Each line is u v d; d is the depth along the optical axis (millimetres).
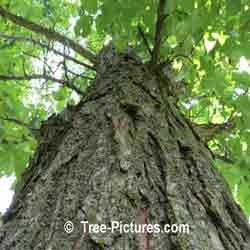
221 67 3092
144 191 1201
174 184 1283
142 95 2010
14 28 4152
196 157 1559
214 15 2426
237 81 2963
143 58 3062
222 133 3016
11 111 3197
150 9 2592
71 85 2969
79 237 1013
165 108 1979
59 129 1828
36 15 3820
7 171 3061
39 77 3020
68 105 2020
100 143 1497
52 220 1126
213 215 1218
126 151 1416
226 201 1357
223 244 1095
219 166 3389
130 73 2336
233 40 2572
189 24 2293
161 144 1541
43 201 1246
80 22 2588
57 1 4207
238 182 3410
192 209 1185
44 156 1667
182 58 2922
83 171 1338
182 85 3033
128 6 2490
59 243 1013
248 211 3439
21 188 1478
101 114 1756
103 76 2480
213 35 2734
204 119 3570
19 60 3695
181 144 1626
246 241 1188
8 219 1256
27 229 1125
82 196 1197
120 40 2664
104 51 3195
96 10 2496
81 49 3285
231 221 1244
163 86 2352
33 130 2764
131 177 1265
